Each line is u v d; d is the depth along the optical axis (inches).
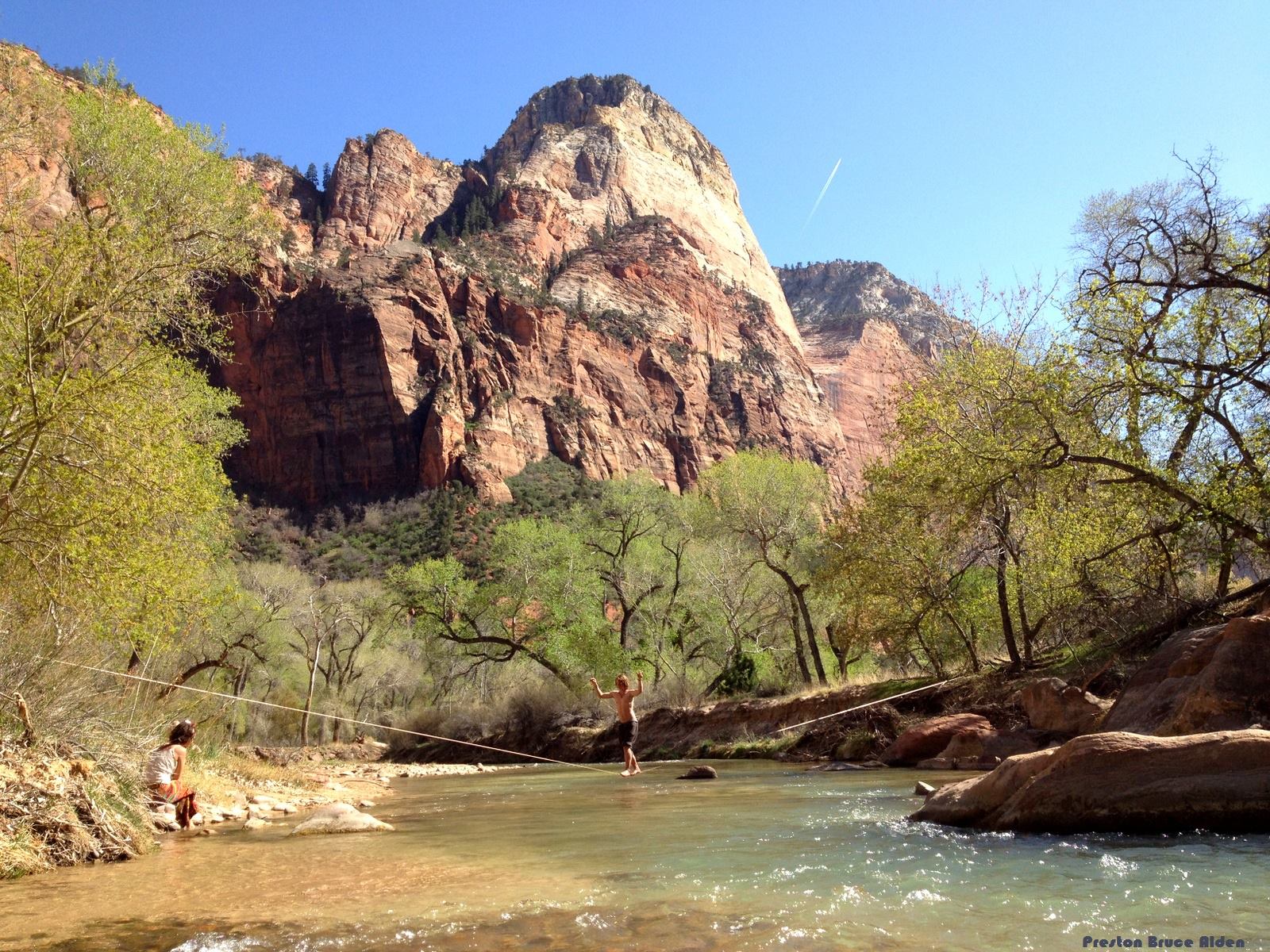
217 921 164.1
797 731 850.1
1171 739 230.5
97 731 311.7
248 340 4874.5
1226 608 562.6
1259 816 210.8
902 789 397.7
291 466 4640.8
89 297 395.2
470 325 5167.3
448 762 1381.6
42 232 391.9
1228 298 593.0
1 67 574.9
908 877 183.8
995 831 241.6
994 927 140.9
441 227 6456.7
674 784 516.4
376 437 4603.8
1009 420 598.9
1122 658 584.7
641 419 5728.3
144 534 422.0
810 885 179.3
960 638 901.8
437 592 1625.2
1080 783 231.0
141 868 230.1
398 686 2190.0
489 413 4758.9
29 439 365.4
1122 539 582.9
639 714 1165.7
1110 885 167.3
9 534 361.1
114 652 432.8
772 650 1366.9
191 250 634.8
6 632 290.5
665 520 1616.6
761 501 1321.4
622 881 192.7
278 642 1695.4
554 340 5467.5
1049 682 531.2
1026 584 673.6
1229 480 531.2
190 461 510.0
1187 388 542.9
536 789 541.6
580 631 1408.7
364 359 4744.1
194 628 558.3
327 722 1851.6
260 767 626.5
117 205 625.3
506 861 229.0
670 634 1470.2
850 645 1053.8
